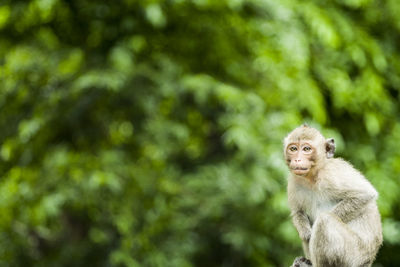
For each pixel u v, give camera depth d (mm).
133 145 20469
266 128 18047
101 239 19188
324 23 18047
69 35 19062
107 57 18453
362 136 20906
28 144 19266
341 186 11352
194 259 21609
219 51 19297
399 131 20750
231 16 18500
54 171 18875
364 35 19844
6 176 19234
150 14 16484
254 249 20000
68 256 20516
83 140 19984
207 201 19922
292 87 18328
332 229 11047
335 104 19281
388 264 22859
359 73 20422
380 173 19516
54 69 18562
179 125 19797
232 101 17688
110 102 19141
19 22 18328
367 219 11445
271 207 19094
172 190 20094
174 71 18438
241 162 19781
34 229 19969
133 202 19609
